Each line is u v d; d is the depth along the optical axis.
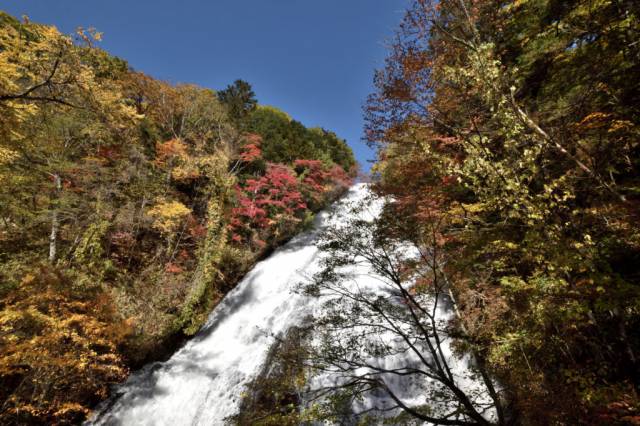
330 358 4.68
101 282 12.59
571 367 4.92
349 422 5.70
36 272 9.38
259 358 10.85
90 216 14.27
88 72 7.39
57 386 8.93
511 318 6.16
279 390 4.98
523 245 4.62
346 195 26.56
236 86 31.30
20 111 7.20
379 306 5.14
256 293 17.36
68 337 8.91
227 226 18.42
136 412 10.38
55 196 13.40
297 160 24.19
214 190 18.64
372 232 5.16
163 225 15.91
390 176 8.08
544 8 6.80
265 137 27.16
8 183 11.02
